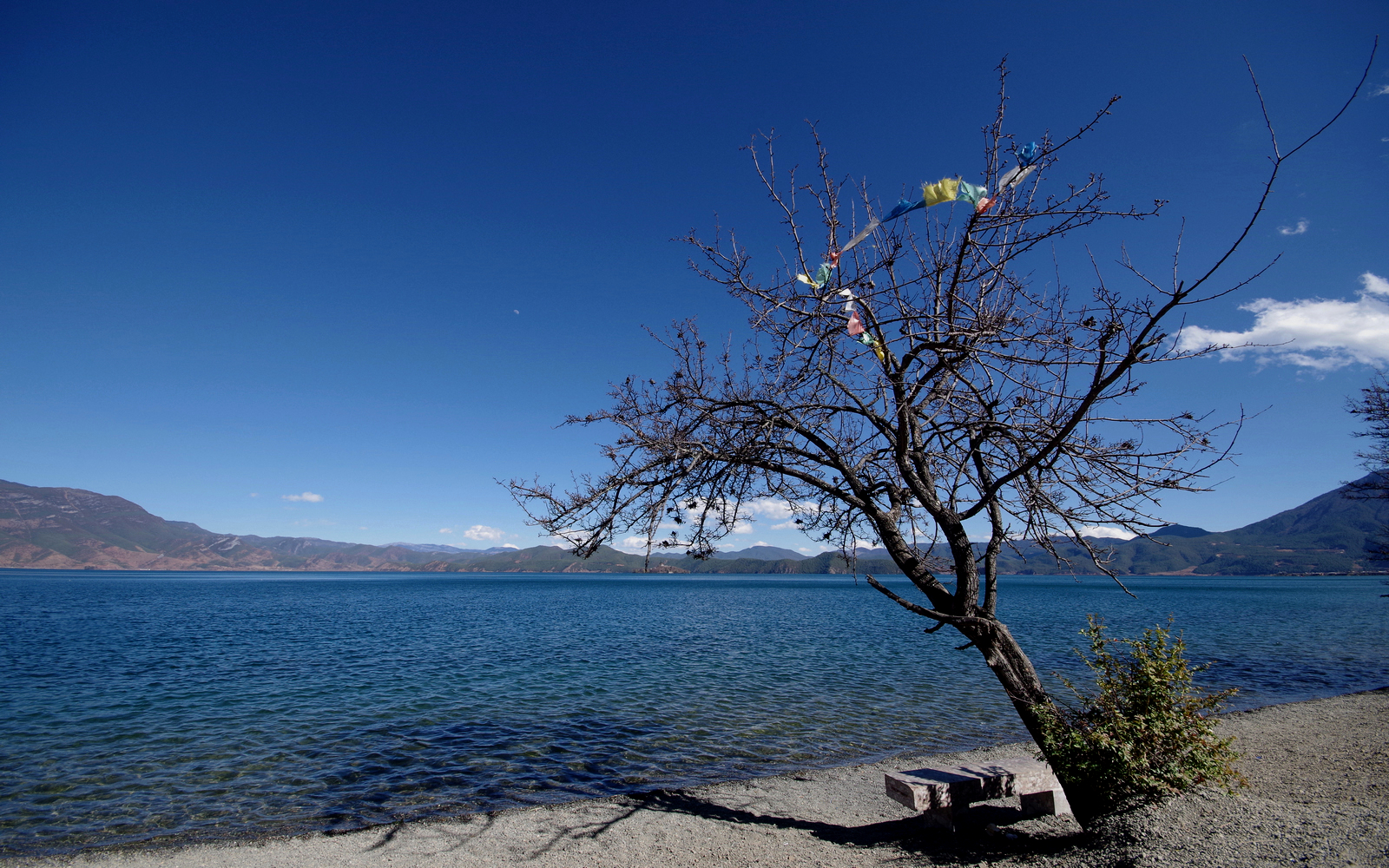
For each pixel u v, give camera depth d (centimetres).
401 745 1242
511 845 748
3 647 2845
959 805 699
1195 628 3888
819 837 752
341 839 782
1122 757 557
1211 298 407
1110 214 470
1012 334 546
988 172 533
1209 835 505
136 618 4600
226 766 1112
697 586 14825
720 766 1113
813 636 3350
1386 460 2025
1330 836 488
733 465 656
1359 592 11131
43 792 987
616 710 1545
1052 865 555
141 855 751
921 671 2147
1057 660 2306
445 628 3822
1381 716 1315
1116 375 445
